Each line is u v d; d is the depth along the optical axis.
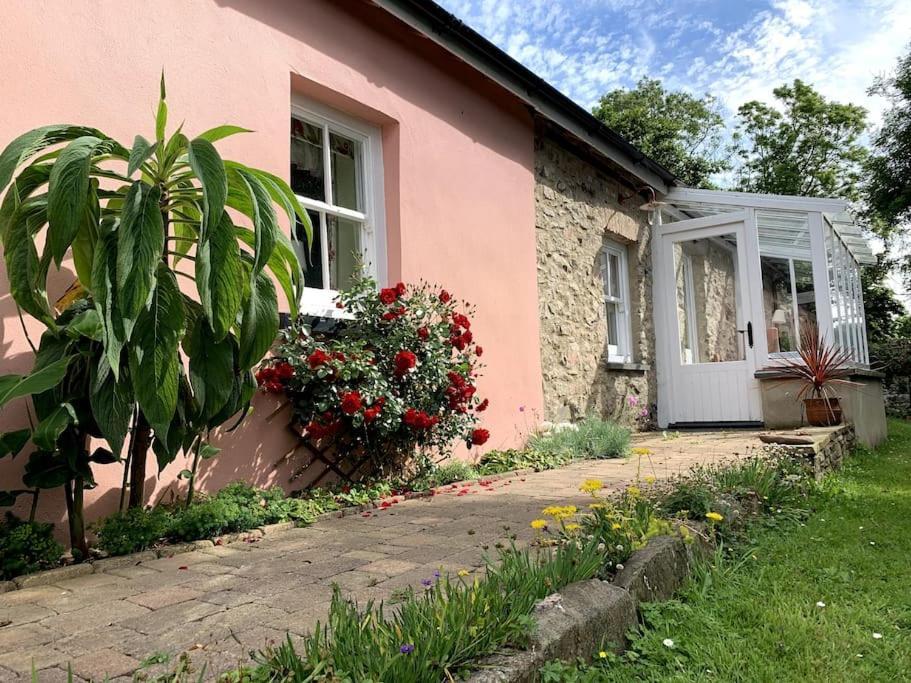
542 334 6.20
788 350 7.42
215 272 2.28
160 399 2.25
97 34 3.01
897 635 1.93
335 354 3.71
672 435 7.11
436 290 4.91
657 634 1.83
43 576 2.23
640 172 7.59
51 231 2.09
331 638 1.44
